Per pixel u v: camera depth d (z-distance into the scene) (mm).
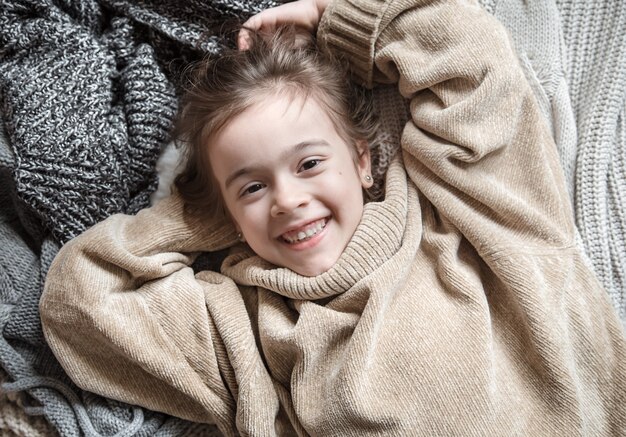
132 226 896
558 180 881
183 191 920
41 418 919
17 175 884
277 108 795
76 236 905
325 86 852
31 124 893
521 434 763
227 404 852
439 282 845
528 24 959
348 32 882
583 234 908
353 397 754
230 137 797
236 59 850
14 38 918
